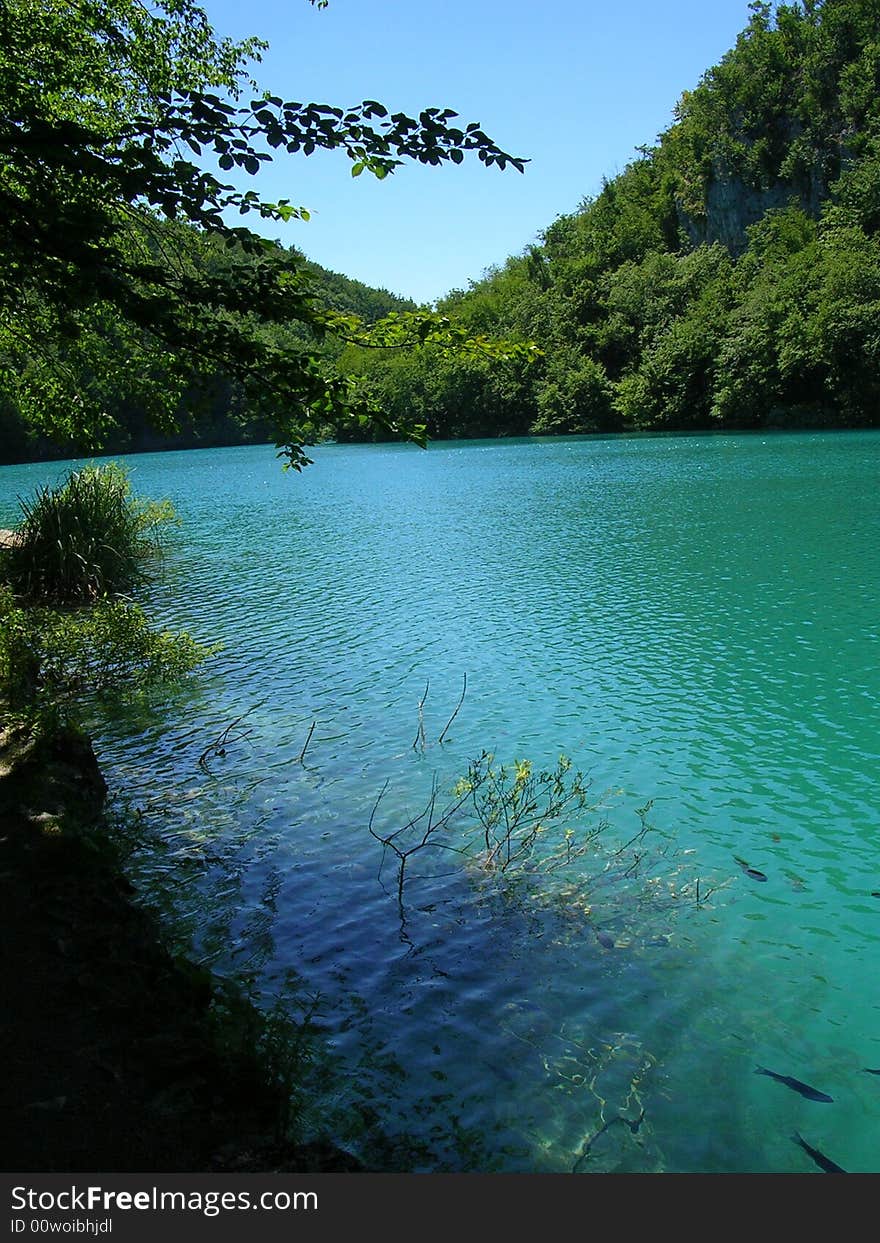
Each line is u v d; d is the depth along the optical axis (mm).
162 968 4730
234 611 16594
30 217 5559
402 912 6238
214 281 5922
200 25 11383
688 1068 4676
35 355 9789
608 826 7609
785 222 85312
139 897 6367
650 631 13750
